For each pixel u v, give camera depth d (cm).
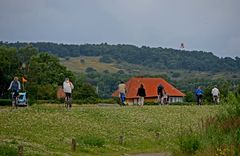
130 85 13338
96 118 4912
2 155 2866
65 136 4006
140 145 4262
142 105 6356
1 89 11219
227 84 7475
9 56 12025
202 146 3031
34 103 6806
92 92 12781
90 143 3894
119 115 5225
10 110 4725
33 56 13975
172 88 13625
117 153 3809
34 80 13000
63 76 13462
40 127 4144
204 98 8825
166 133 4775
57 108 5122
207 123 3469
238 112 3462
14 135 3656
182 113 5697
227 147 2762
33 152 3097
